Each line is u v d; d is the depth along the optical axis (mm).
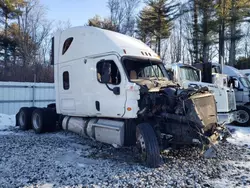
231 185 4426
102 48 6746
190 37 32531
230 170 5223
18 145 7309
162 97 5875
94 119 7281
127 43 6805
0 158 5934
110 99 6461
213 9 28797
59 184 4426
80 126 7672
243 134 9359
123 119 6402
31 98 15156
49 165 5465
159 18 34281
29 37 35375
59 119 9391
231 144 7602
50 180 4605
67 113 8164
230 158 6074
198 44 30172
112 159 6016
